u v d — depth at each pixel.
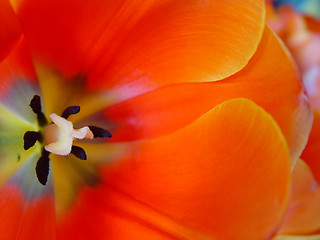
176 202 0.22
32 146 0.23
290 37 0.35
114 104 0.23
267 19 0.35
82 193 0.23
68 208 0.23
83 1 0.21
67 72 0.23
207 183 0.21
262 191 0.20
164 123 0.23
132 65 0.23
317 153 0.25
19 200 0.22
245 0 0.21
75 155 0.23
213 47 0.22
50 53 0.22
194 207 0.21
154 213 0.22
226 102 0.21
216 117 0.21
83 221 0.22
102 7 0.21
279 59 0.21
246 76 0.22
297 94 0.21
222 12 0.21
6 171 0.22
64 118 0.23
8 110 0.23
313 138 0.25
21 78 0.22
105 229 0.22
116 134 0.23
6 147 0.22
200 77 0.22
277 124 0.20
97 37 0.22
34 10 0.21
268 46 0.21
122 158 0.23
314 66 0.34
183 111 0.23
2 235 0.21
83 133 0.22
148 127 0.23
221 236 0.20
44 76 0.23
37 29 0.21
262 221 0.20
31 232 0.22
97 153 0.23
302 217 0.27
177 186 0.22
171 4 0.21
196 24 0.21
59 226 0.22
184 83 0.22
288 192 0.20
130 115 0.23
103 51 0.22
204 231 0.21
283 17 0.35
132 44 0.22
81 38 0.22
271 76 0.22
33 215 0.22
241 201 0.20
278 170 0.20
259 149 0.20
